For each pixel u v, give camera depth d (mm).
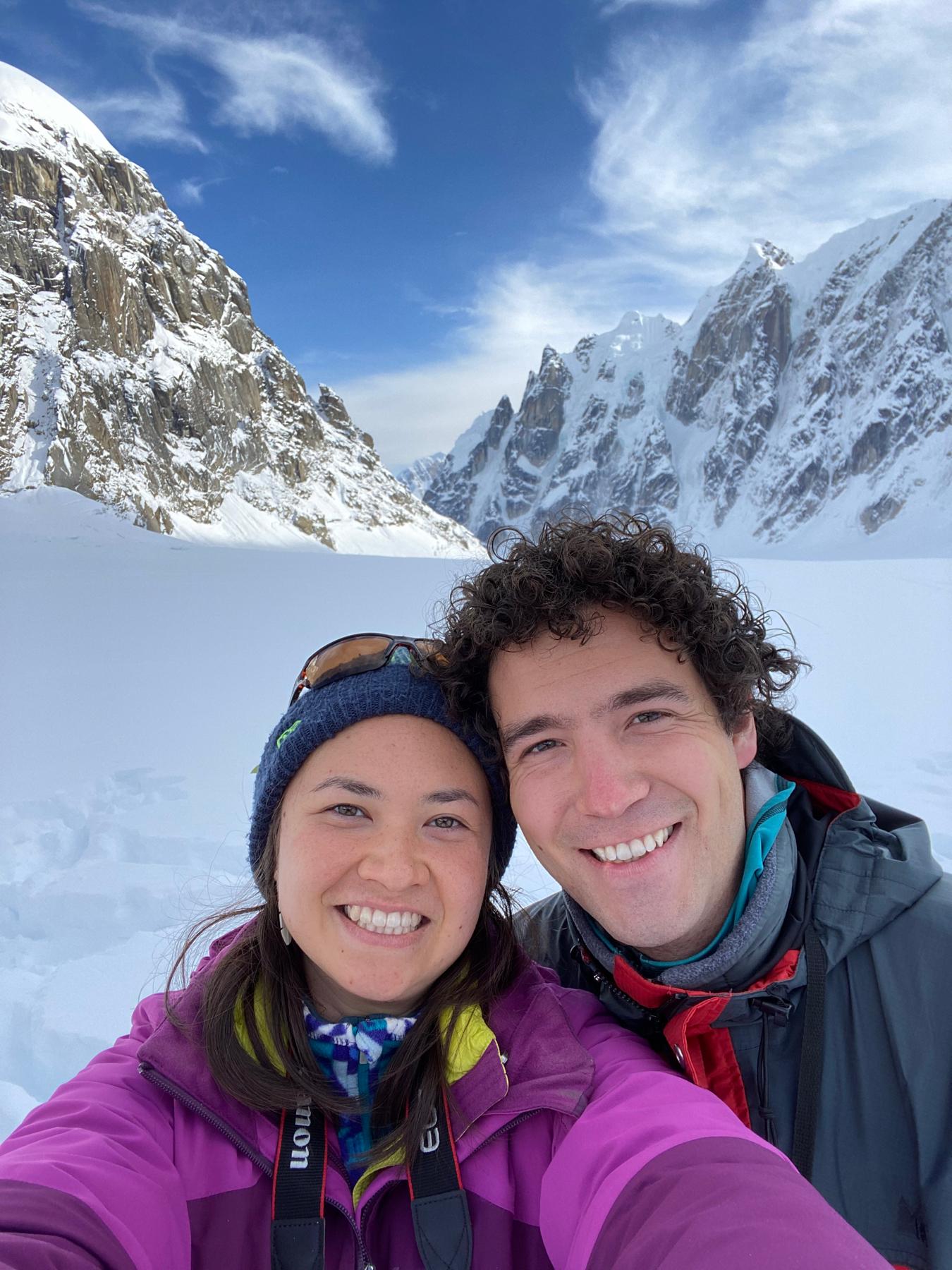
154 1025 582
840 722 2648
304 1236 473
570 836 589
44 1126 481
